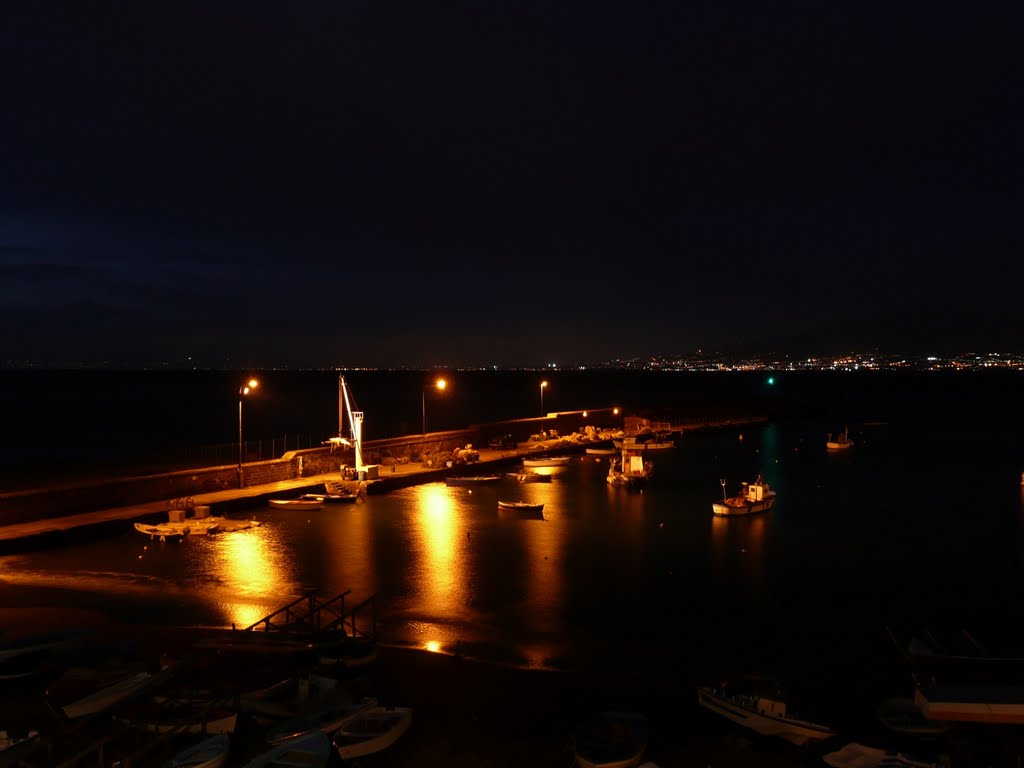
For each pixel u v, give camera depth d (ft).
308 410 433.89
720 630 84.94
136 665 67.05
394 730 58.03
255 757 53.31
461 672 70.85
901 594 98.63
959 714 58.39
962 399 604.49
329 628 74.90
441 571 106.01
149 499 144.15
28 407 429.38
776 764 56.13
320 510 150.41
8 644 70.54
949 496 172.65
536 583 100.99
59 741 53.47
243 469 163.02
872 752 56.34
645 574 106.11
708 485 187.42
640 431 302.45
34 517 126.11
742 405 410.31
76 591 94.48
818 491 179.32
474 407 484.74
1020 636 84.23
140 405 454.81
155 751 53.62
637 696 66.69
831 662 76.38
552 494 173.17
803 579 104.53
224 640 70.28
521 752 57.36
